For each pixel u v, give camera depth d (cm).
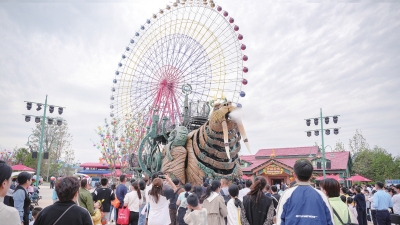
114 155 3656
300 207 475
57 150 7169
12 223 401
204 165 1891
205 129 1848
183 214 971
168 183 1237
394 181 4381
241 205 671
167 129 2467
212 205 772
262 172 4103
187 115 2494
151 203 891
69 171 7550
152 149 2320
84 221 469
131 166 2667
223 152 1845
